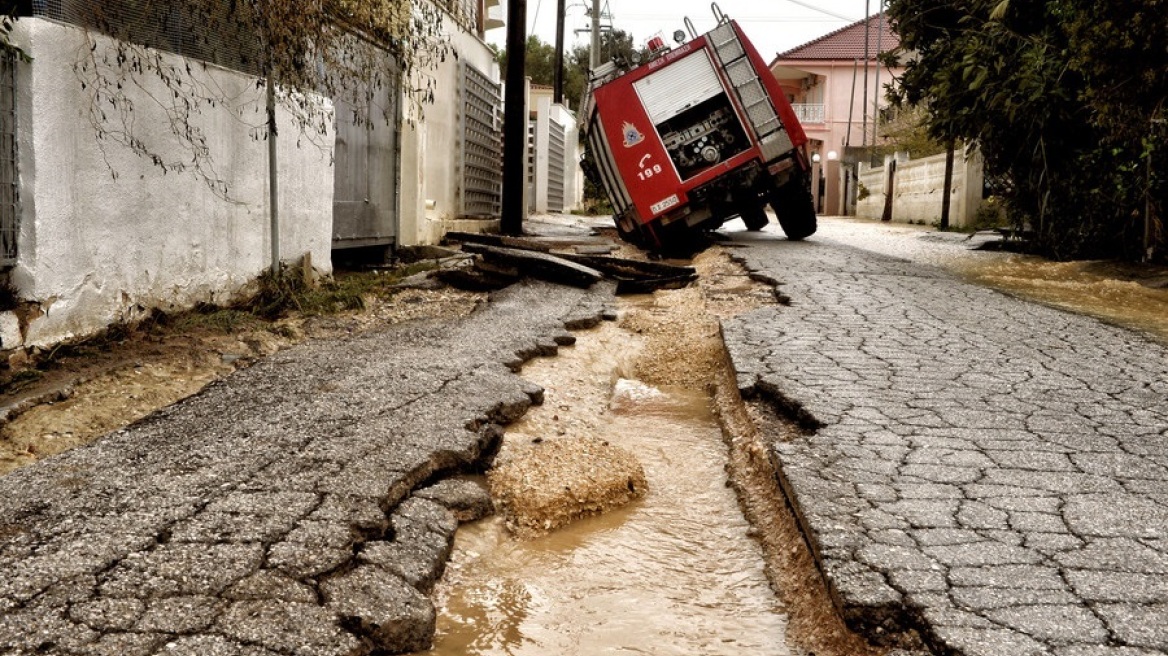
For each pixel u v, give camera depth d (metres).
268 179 8.00
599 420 5.75
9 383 5.01
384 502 3.72
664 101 15.38
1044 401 5.25
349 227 10.31
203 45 6.92
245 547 3.19
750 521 4.09
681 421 5.79
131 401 5.10
